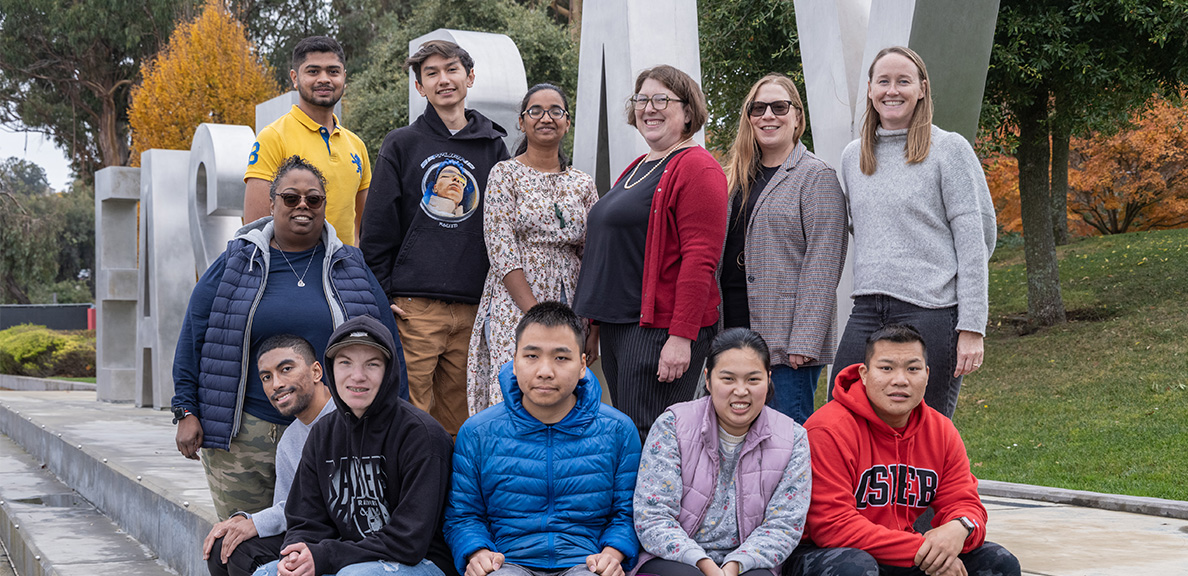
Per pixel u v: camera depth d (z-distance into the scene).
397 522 2.75
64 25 21.47
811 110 4.32
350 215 4.03
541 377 2.73
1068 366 10.45
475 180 3.83
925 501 2.98
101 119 23.53
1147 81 11.48
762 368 2.80
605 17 4.52
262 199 3.81
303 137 3.92
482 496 2.87
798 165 3.38
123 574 4.36
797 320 3.25
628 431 2.90
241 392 3.25
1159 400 8.84
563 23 21.55
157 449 6.55
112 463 5.83
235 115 17.27
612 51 4.44
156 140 17.22
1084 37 10.80
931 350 3.05
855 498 2.94
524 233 3.58
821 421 2.96
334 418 2.91
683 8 4.45
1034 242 12.18
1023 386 10.14
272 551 2.94
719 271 3.47
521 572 2.69
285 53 22.83
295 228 3.29
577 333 2.78
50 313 23.55
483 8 16.25
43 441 8.13
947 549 2.75
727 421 2.86
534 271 3.56
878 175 3.20
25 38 22.45
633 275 3.24
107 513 5.83
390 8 23.11
